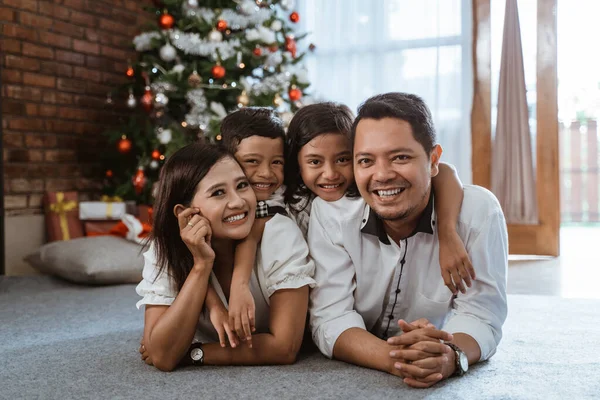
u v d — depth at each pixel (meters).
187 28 3.74
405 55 4.36
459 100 4.26
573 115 6.93
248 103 3.69
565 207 6.72
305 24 4.57
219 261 1.49
